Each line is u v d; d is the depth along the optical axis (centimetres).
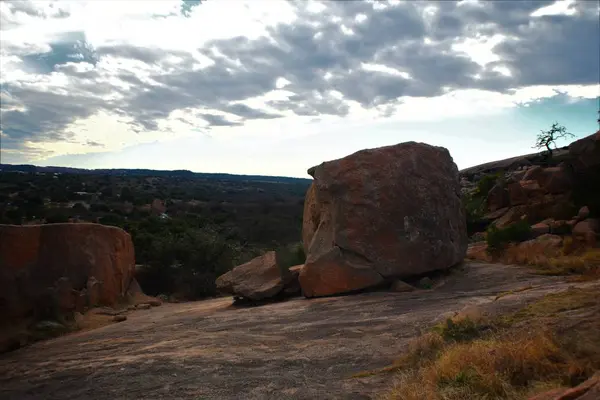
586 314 691
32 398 737
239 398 634
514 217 2300
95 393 720
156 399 665
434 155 1560
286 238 3991
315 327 1001
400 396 538
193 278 2234
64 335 1272
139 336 1128
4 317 1219
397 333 866
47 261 1414
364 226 1408
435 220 1470
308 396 611
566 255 1515
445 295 1192
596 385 427
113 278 1748
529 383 511
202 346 938
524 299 891
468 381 529
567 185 2195
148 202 5259
